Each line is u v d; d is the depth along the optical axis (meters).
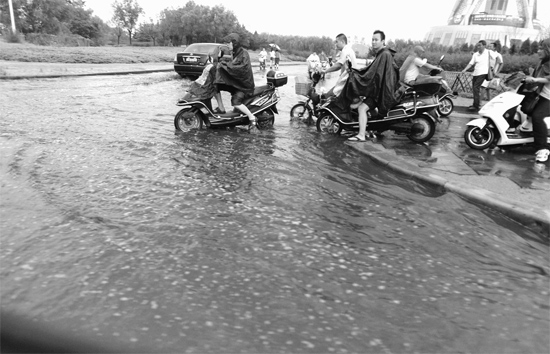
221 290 3.08
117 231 3.92
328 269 3.41
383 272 3.40
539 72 6.53
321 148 7.19
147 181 5.23
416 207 4.69
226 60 8.48
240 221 4.21
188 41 62.28
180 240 3.79
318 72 8.95
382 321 2.80
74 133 7.56
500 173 5.84
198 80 8.37
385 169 6.11
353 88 7.42
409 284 3.24
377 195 5.04
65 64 23.25
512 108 6.89
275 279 3.24
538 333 2.72
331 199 4.87
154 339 2.55
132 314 2.78
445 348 2.56
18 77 15.92
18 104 10.40
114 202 4.56
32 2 48.41
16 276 3.16
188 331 2.63
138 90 14.21
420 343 2.60
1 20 46.25
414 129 7.66
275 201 4.75
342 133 8.48
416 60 8.10
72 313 2.77
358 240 3.92
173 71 24.16
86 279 3.15
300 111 10.55
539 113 6.56
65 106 10.41
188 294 3.01
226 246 3.71
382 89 7.38
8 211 4.25
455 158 6.62
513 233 4.13
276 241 3.84
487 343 2.61
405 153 6.91
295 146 7.27
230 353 2.46
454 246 3.86
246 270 3.35
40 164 5.71
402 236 4.02
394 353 2.51
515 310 2.96
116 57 28.23
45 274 3.20
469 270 3.47
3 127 7.82
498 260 3.64
